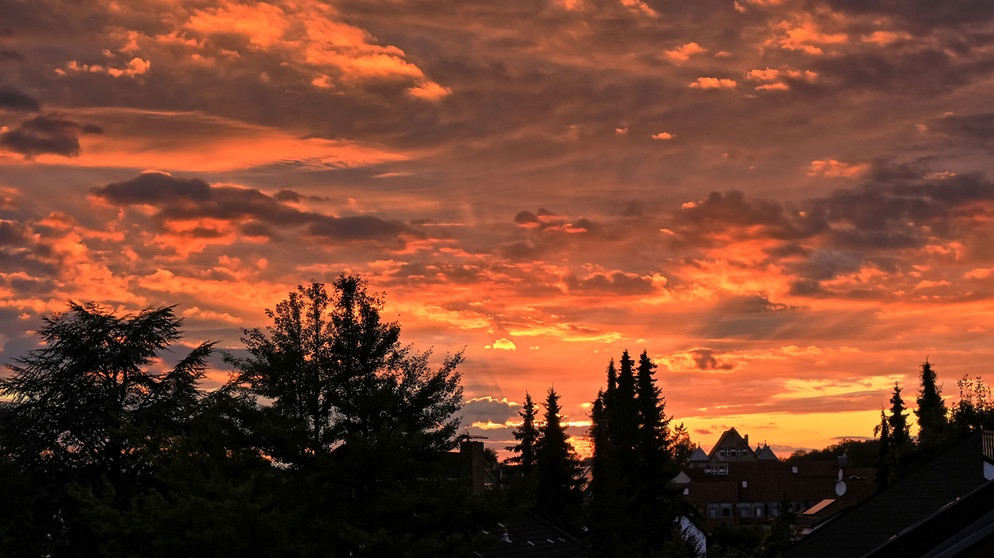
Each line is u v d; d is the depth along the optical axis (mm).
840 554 31609
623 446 76750
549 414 79188
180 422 43469
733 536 78500
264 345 32156
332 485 29297
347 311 32438
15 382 47000
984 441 31422
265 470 30344
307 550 27734
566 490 77500
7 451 43625
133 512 29719
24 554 40531
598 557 58719
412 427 30812
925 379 87750
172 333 49438
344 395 30703
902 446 46188
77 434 45219
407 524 28875
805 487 123125
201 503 27797
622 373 84500
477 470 57375
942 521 18922
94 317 48688
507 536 52375
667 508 73125
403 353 32594
